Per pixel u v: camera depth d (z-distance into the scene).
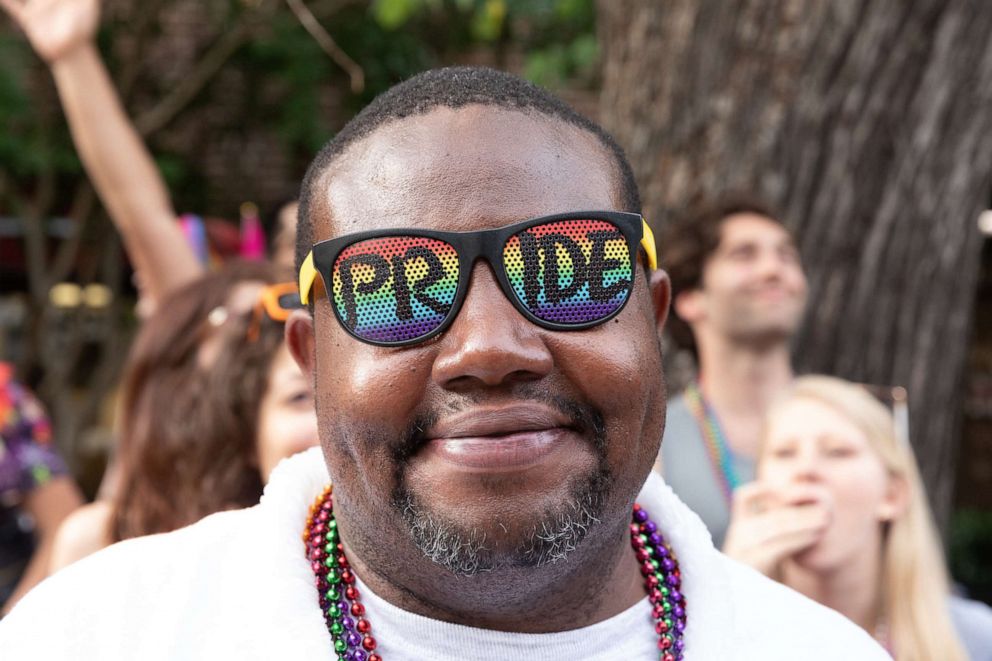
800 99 2.98
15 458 2.99
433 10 6.58
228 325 2.27
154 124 6.65
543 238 1.13
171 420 2.24
